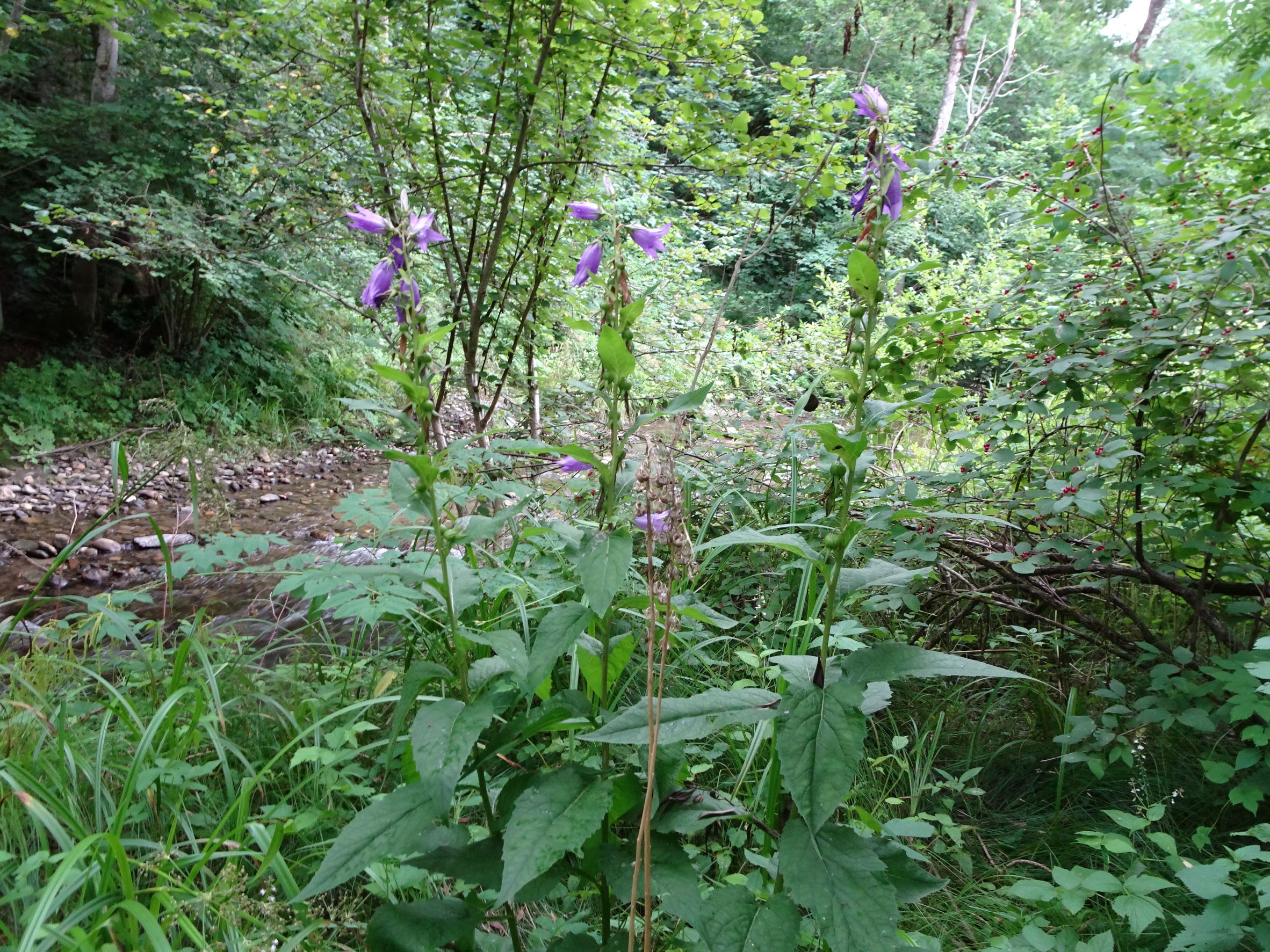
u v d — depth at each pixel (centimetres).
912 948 155
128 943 152
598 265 154
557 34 396
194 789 220
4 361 857
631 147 462
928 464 470
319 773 219
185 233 590
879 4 1332
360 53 402
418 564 245
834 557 136
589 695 167
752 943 122
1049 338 292
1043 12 1906
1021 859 226
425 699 211
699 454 430
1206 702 234
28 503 672
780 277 1268
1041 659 315
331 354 1072
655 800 136
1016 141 1827
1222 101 296
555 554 292
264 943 158
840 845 121
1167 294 280
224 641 305
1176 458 281
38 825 181
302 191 517
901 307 498
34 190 830
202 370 940
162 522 651
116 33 409
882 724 290
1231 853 181
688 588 289
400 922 140
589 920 186
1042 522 288
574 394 570
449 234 448
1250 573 269
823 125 420
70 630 308
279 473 823
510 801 143
